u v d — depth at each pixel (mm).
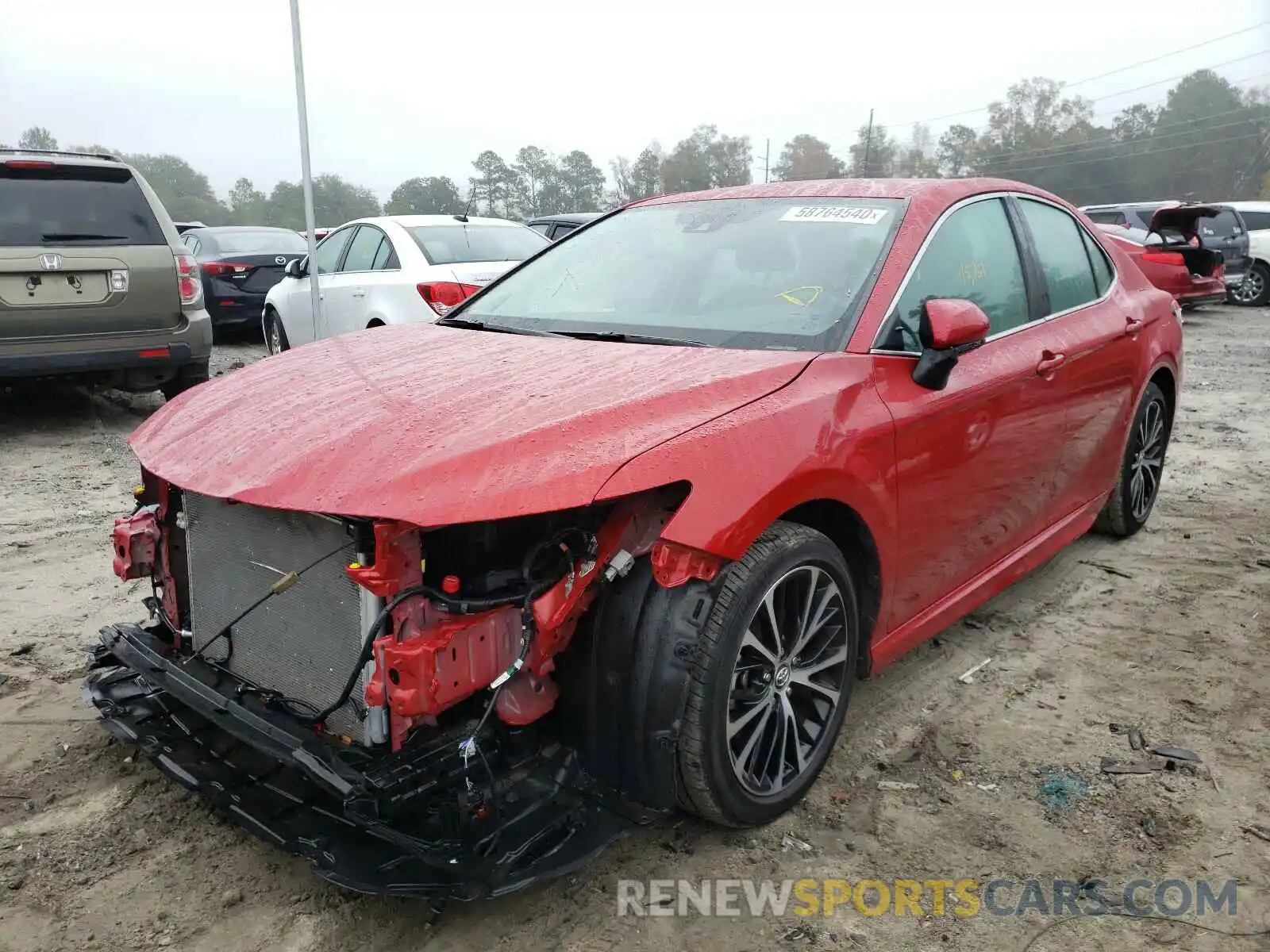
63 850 2551
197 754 2590
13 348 6598
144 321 7047
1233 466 6531
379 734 2289
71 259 6680
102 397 8820
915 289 3115
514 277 3934
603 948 2238
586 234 4020
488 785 2293
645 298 3354
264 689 2562
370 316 7973
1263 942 2266
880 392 2816
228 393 2918
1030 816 2742
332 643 2373
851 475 2641
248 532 2539
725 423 2422
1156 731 3195
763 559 2436
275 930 2285
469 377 2736
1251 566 4648
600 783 2418
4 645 3734
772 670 2568
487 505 2098
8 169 6633
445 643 2139
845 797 2824
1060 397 3699
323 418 2520
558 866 2182
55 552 4766
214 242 12922
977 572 3510
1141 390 4512
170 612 2957
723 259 3385
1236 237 16859
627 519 2309
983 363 3248
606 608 2357
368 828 2143
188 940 2246
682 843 2609
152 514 2928
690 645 2301
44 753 3010
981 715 3299
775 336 2961
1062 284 4016
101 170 7004
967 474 3174
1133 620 4059
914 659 3707
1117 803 2797
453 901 2385
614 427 2336
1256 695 3430
